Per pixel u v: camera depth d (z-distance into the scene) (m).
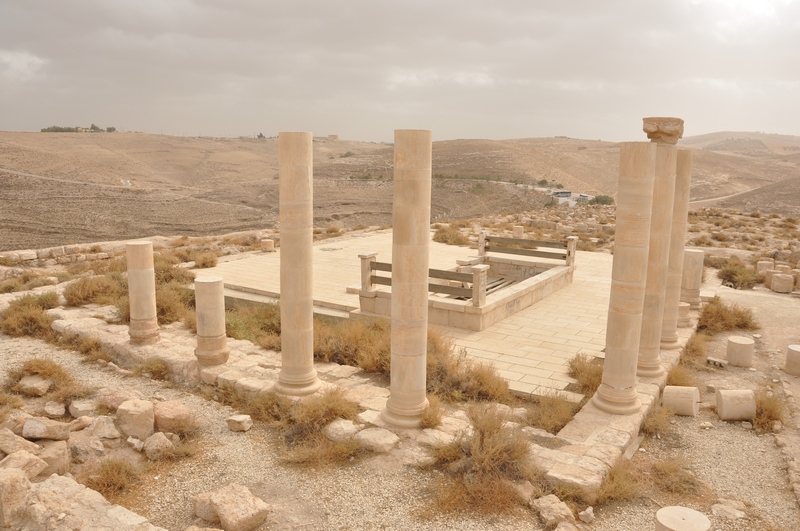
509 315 13.81
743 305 15.99
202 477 6.97
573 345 11.62
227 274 17.66
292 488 6.71
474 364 10.11
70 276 18.94
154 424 7.93
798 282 18.25
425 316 7.88
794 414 9.08
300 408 8.23
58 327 12.20
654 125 9.23
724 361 11.43
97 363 10.76
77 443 7.31
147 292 11.18
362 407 8.60
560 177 119.75
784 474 7.29
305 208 8.50
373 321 12.65
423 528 5.92
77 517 5.50
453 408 8.95
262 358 10.67
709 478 7.20
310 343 8.95
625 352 8.40
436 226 32.09
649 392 9.27
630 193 8.02
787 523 6.20
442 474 6.91
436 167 127.44
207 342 10.01
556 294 16.03
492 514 6.14
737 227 34.09
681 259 11.26
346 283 16.38
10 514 5.46
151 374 10.20
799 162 161.12
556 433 8.02
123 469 6.88
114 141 146.88
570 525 5.81
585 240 29.44
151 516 6.17
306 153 8.44
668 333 11.50
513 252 18.05
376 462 7.18
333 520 6.06
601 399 8.69
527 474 6.66
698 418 9.05
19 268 21.27
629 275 8.20
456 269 16.66
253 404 8.79
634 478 7.09
